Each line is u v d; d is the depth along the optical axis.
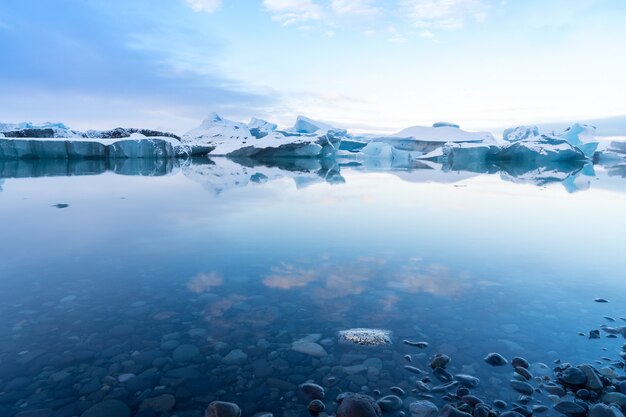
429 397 2.12
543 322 3.00
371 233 5.95
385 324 2.94
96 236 5.59
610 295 3.54
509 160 41.38
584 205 9.46
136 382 2.21
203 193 11.02
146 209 8.05
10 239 5.37
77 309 3.12
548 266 4.40
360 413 1.87
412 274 4.06
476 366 2.41
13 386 2.15
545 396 2.14
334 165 31.17
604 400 2.09
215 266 4.25
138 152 32.34
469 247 5.20
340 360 2.47
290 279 3.87
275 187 13.01
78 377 2.24
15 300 3.28
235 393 2.14
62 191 11.25
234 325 2.90
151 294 3.45
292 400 2.09
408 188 13.24
